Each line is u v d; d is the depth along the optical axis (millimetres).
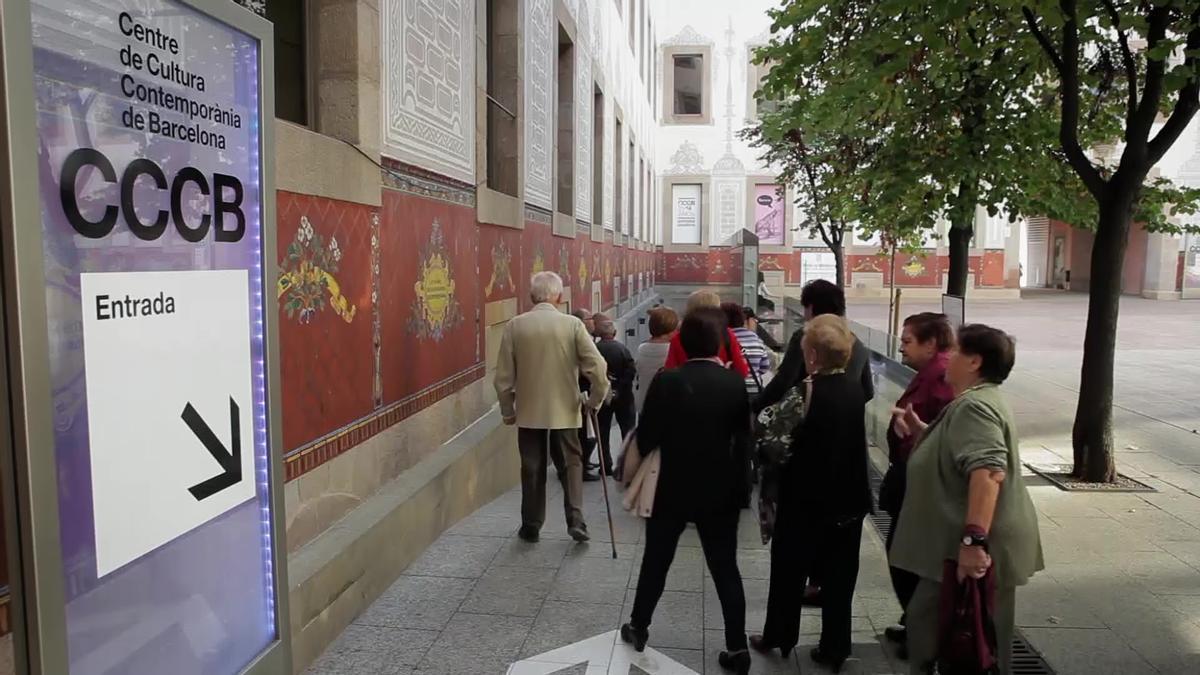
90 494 1975
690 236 33531
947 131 8773
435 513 5680
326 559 4055
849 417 3846
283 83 4598
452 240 6668
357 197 4750
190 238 2283
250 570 2607
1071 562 5434
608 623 4410
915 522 3209
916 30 6598
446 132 6461
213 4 2295
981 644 2965
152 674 2203
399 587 4840
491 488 7184
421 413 5988
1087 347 7438
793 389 3947
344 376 4645
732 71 33062
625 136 21031
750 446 3920
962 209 8797
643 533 6008
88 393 1961
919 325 4027
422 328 5977
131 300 2078
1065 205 9180
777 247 34062
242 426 2541
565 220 11984
